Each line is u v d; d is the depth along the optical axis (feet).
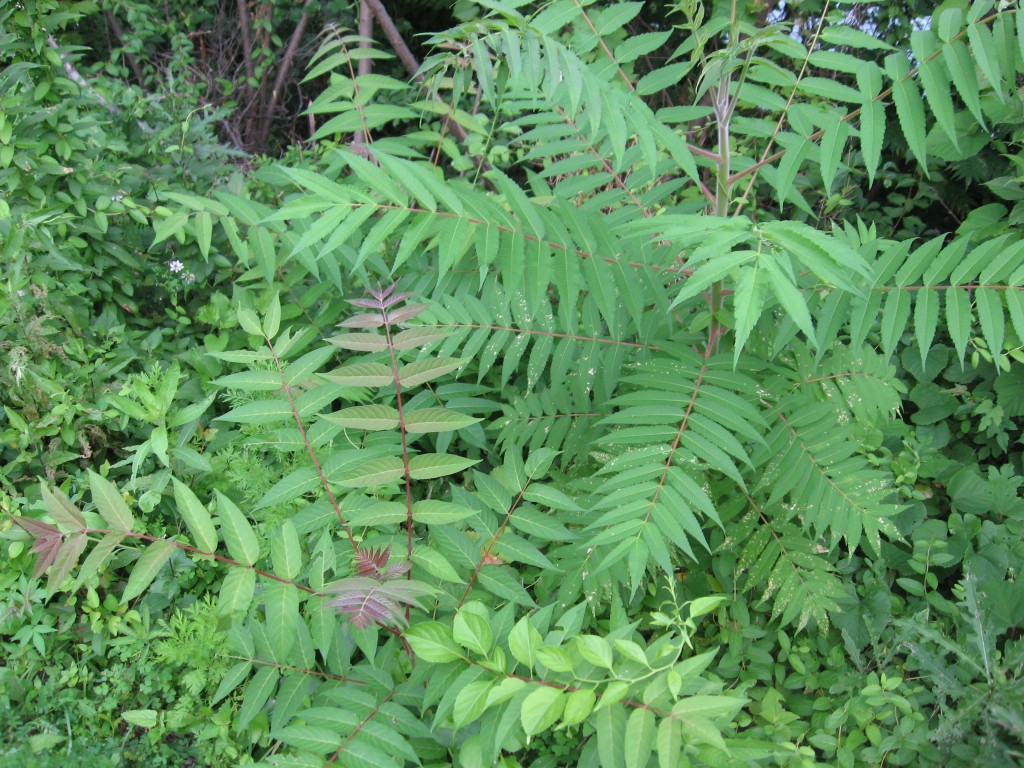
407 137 10.55
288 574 5.58
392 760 5.12
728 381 7.18
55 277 9.25
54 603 7.82
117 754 6.99
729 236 5.14
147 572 5.31
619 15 7.79
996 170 11.70
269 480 8.09
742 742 5.12
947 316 6.35
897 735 6.92
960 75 6.39
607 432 8.23
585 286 7.48
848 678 7.44
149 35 19.35
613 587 7.25
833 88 6.98
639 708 4.68
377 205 5.94
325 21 20.26
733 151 13.08
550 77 6.15
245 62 20.66
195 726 7.19
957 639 7.63
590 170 11.66
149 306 10.70
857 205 13.17
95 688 7.30
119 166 10.32
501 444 9.34
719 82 7.17
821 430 7.38
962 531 8.73
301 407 6.18
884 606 7.96
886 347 6.52
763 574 7.70
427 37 20.85
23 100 9.62
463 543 6.57
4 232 8.50
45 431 8.03
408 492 6.30
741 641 7.92
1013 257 6.22
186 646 6.97
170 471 7.14
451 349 7.88
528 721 4.61
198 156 11.93
